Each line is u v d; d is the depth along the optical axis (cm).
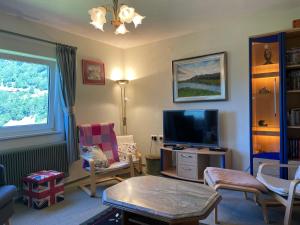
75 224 238
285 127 279
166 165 399
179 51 403
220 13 311
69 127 353
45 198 279
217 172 268
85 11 290
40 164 317
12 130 311
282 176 282
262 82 320
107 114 436
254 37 298
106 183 366
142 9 290
